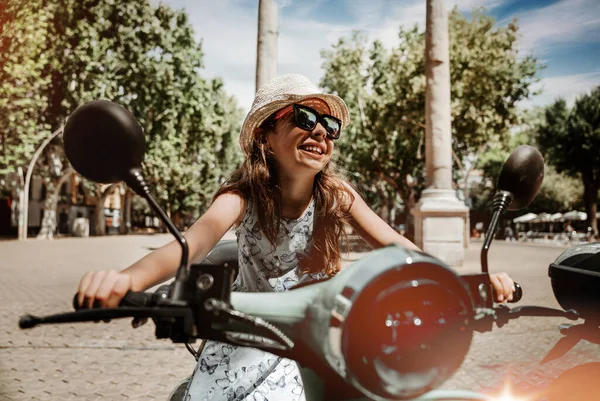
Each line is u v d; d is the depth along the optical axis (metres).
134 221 67.12
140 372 4.70
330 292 0.88
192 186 44.78
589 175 35.72
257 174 1.59
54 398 4.01
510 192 1.39
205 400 1.50
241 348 1.56
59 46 27.78
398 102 24.67
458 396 1.18
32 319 0.89
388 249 0.90
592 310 1.45
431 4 13.41
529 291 9.02
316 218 1.70
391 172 31.03
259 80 12.15
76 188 50.69
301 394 1.50
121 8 29.69
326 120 1.55
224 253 1.91
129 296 1.02
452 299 0.88
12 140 24.92
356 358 0.84
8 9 19.78
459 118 22.98
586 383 1.39
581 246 1.56
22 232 32.03
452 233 12.77
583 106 34.09
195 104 33.06
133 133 1.15
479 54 22.08
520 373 4.30
